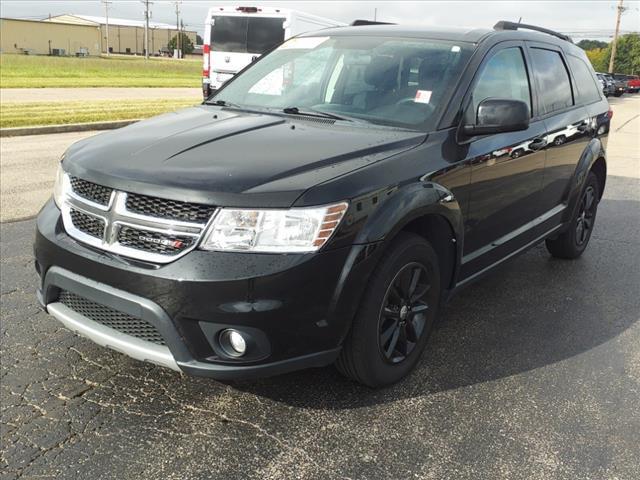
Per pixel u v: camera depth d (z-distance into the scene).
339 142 3.16
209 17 14.50
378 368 3.14
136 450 2.73
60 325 3.87
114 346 2.88
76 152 3.18
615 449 2.87
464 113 3.58
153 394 3.17
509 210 4.14
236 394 3.20
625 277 5.27
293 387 3.28
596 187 5.79
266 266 2.59
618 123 21.30
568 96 5.12
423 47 3.96
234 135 3.24
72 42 92.62
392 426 2.97
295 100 3.98
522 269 5.40
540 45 4.72
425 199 3.12
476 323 4.21
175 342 2.67
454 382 3.40
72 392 3.16
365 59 4.00
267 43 14.10
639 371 3.62
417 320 3.42
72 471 2.58
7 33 85.62
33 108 14.48
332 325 2.80
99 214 2.81
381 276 2.96
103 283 2.79
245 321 2.60
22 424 2.88
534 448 2.85
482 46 3.92
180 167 2.79
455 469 2.68
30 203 6.68
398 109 3.63
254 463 2.68
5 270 4.73
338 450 2.78
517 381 3.44
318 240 2.67
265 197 2.62
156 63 52.47
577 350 3.85
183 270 2.59
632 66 89.94
